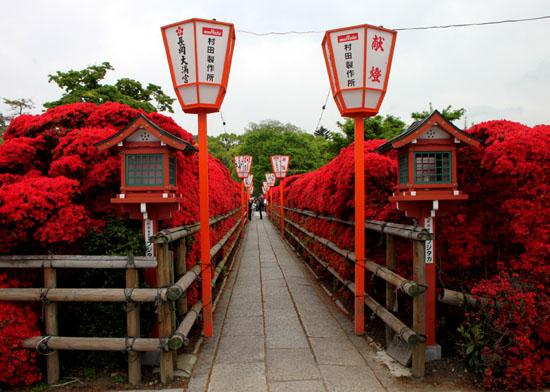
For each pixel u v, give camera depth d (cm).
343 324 435
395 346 340
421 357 293
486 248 336
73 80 1466
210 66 352
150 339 287
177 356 343
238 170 1346
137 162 311
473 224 338
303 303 529
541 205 297
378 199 424
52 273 292
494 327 285
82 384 293
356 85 353
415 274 296
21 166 358
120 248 309
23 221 275
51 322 292
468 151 339
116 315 304
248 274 738
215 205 605
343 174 435
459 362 313
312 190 668
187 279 330
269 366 322
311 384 288
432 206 306
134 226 333
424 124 295
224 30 354
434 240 317
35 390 284
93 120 385
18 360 278
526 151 290
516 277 299
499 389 275
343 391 276
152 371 311
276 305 520
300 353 350
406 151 311
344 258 471
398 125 1534
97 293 285
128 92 1605
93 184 335
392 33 356
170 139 300
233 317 468
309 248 775
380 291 430
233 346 370
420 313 293
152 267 297
